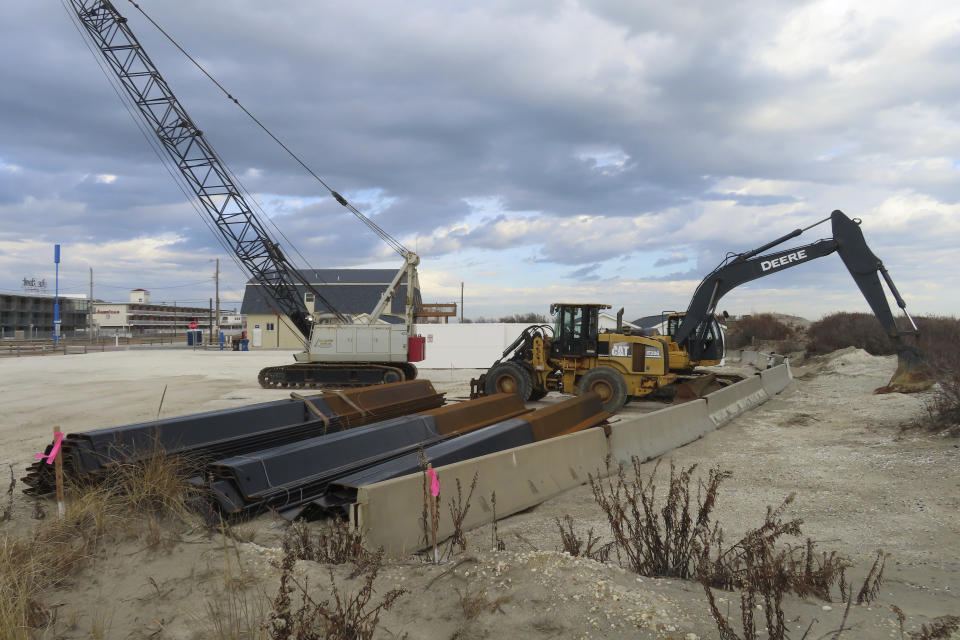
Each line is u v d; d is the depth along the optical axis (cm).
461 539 464
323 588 384
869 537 542
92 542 456
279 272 2598
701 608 342
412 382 1243
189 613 357
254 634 326
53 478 612
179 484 547
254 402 1522
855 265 1518
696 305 1627
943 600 386
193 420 748
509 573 386
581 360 1508
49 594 385
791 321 4950
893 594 399
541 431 845
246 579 400
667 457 913
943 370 1165
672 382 1497
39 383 2000
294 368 2025
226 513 558
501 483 614
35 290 10906
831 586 412
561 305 1509
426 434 868
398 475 578
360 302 5716
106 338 7688
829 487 713
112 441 648
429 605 359
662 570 418
